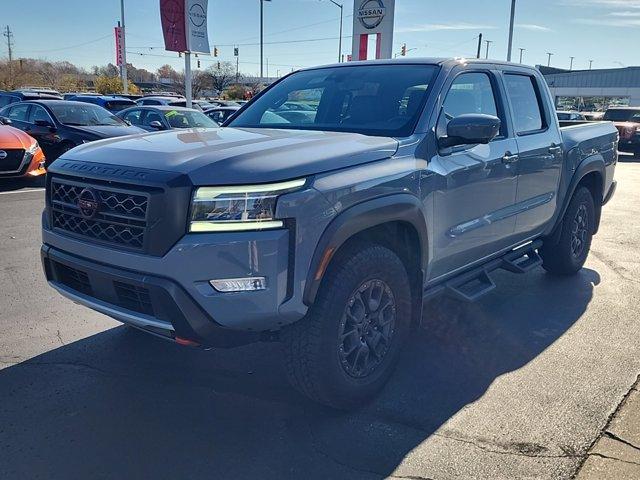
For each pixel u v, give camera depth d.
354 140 3.29
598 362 3.93
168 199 2.65
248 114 4.48
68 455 2.84
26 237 6.88
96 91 53.22
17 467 2.74
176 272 2.66
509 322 4.64
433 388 3.55
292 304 2.77
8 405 3.26
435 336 4.34
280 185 2.70
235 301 2.69
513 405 3.36
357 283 3.06
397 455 2.88
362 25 16.11
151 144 3.18
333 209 2.85
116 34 41.06
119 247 2.83
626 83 62.53
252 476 2.71
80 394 3.40
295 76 4.73
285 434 3.05
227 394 3.43
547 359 3.97
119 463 2.78
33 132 12.02
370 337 3.29
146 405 3.29
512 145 4.37
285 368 3.08
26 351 3.92
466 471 2.76
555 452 2.91
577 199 5.60
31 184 10.72
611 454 2.89
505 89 4.48
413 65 4.11
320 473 2.74
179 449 2.90
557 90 67.25
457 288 4.08
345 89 4.14
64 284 3.29
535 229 4.98
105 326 4.36
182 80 66.00
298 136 3.39
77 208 3.02
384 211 3.08
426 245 3.50
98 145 3.34
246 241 2.65
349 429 3.10
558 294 5.33
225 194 2.66
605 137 5.97
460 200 3.79
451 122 3.48
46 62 78.44
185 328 2.71
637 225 8.48
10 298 4.88
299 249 2.74
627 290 5.46
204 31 19.69
